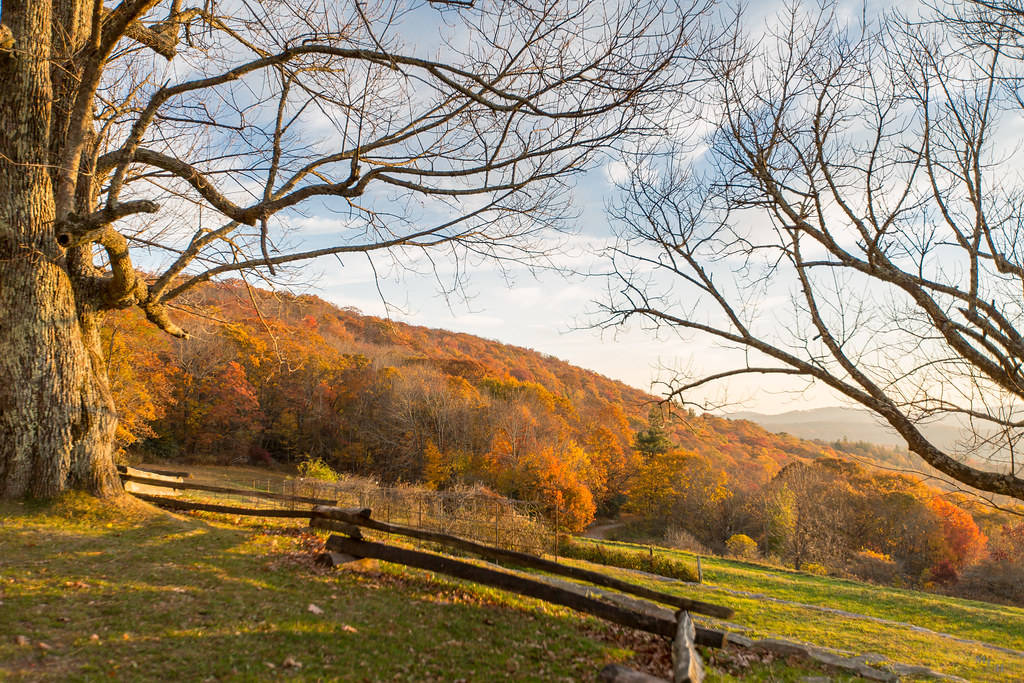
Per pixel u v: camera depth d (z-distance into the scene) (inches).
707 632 265.7
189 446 1978.3
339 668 193.3
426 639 233.5
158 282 380.2
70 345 356.2
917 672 362.0
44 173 346.9
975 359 205.8
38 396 342.0
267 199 358.3
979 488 198.1
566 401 2593.5
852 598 804.6
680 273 252.2
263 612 235.0
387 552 310.5
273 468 2096.5
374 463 2097.7
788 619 585.9
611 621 273.0
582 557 916.0
